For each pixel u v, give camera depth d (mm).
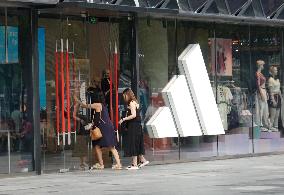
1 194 27438
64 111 36969
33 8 35375
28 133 35469
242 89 45500
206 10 41812
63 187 29766
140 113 39594
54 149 36531
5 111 34688
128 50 39969
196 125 42656
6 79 34750
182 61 42062
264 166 38438
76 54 37688
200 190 27703
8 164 34688
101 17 38938
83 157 37812
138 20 40062
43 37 36125
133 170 37156
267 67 47094
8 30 34812
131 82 40031
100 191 28062
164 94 41312
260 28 46688
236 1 43438
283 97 48062
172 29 41812
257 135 46531
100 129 37312
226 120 44438
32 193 27703
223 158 44250
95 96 37375
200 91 42781
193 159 42594
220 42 44219
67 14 37281
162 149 41062
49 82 36375
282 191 26812
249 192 26578
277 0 46031
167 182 31062
